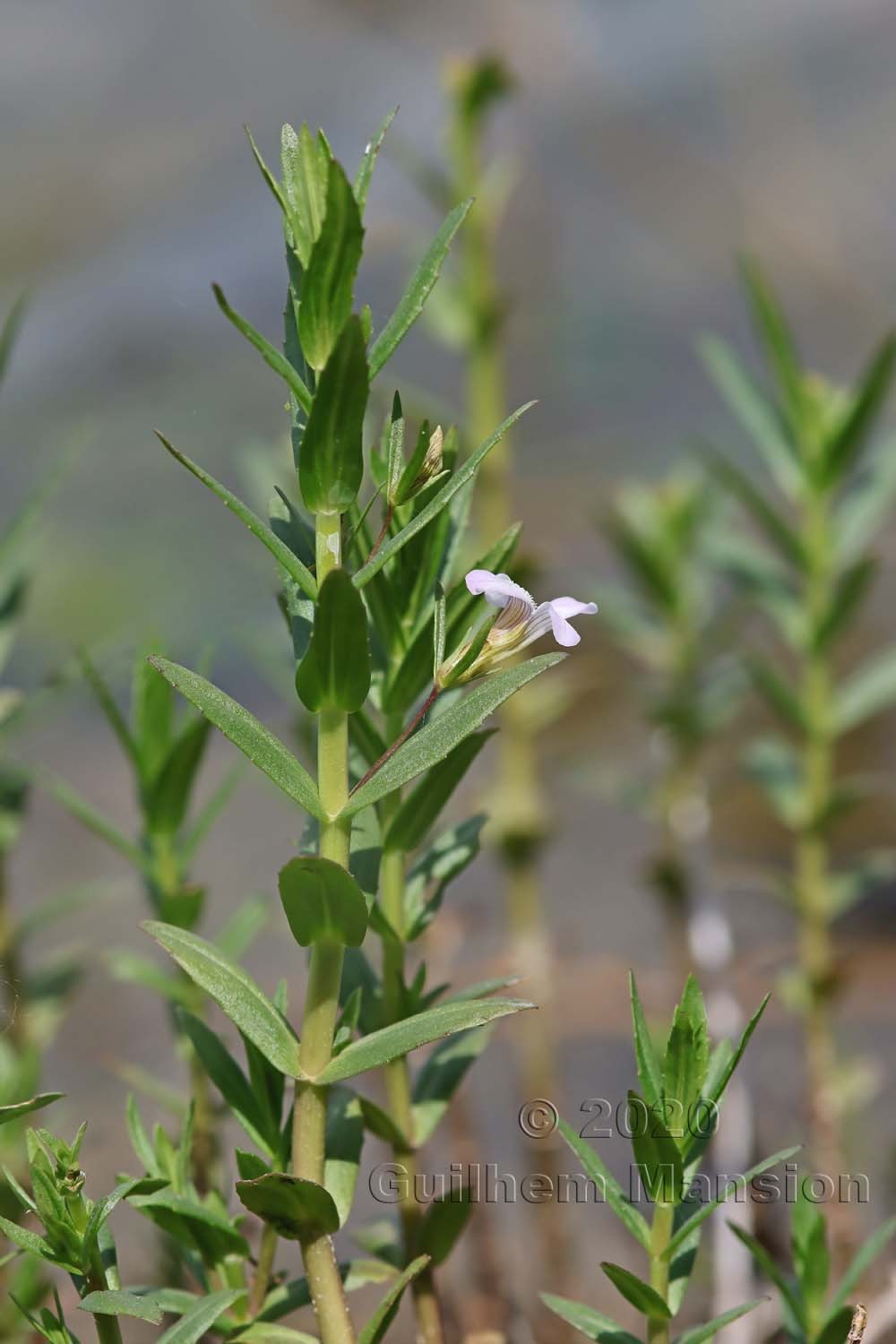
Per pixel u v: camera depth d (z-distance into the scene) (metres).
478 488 0.90
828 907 0.78
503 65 0.89
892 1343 0.65
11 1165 0.61
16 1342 0.59
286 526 0.55
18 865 1.07
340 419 0.53
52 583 1.39
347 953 0.57
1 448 1.67
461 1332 0.67
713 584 1.33
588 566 1.45
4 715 0.66
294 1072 0.54
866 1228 0.70
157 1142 0.57
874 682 0.78
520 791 0.93
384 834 0.57
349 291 0.53
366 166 0.54
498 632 0.55
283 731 1.18
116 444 1.66
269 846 1.14
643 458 1.63
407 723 0.57
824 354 1.72
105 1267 0.54
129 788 1.18
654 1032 0.83
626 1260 0.73
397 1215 0.60
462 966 0.98
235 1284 0.56
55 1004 0.67
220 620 1.34
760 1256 0.57
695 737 0.94
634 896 1.10
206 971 0.54
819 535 0.77
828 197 1.75
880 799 1.14
